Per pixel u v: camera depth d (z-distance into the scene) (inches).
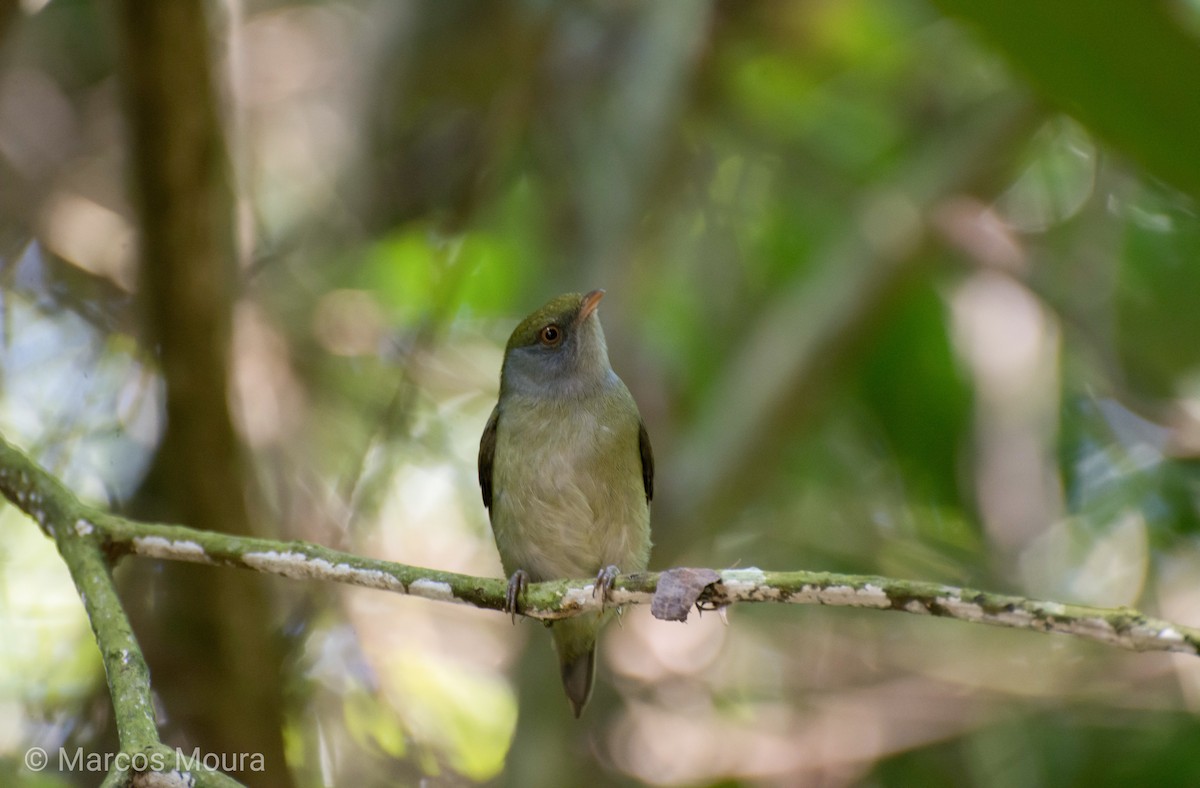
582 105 491.8
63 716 372.2
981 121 468.1
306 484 436.5
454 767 435.5
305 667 388.5
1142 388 470.6
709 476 430.9
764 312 503.2
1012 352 507.8
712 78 516.1
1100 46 89.9
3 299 412.8
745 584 169.2
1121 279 475.8
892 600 157.3
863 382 530.0
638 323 451.8
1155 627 138.6
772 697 483.2
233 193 332.2
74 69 524.4
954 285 516.1
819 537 508.1
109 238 477.7
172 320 309.9
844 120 541.3
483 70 503.2
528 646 419.2
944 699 464.8
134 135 292.4
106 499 384.2
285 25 541.6
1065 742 445.4
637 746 474.3
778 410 440.8
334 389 470.3
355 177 497.4
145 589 346.0
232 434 326.0
